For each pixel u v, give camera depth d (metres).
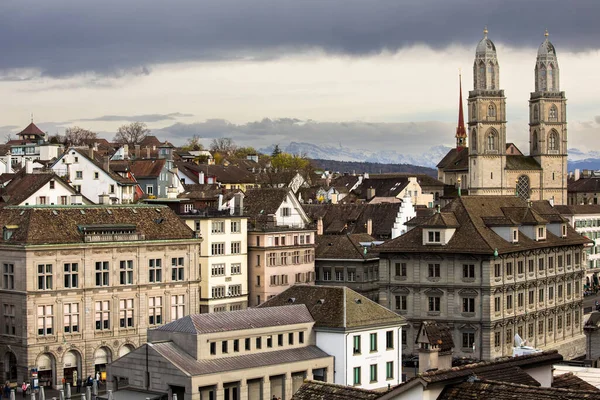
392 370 123.12
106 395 108.12
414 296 146.75
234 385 107.00
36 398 123.75
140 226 143.50
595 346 119.38
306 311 120.00
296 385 113.94
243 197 185.88
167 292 144.50
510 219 148.75
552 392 44.81
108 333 137.25
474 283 142.50
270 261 167.12
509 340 146.12
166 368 103.31
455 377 47.03
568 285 164.75
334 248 177.88
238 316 112.44
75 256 134.00
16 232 132.12
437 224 145.25
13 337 131.12
